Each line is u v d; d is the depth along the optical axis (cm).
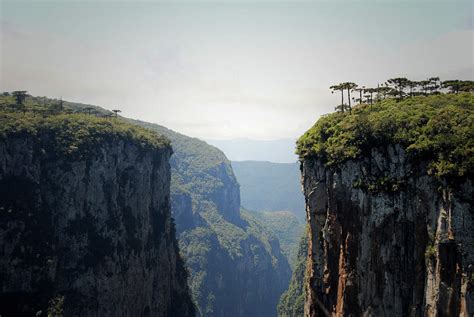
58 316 14275
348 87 11794
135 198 18525
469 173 7981
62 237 15825
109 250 16600
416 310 8688
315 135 11175
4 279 14212
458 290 7894
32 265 14600
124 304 16912
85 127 17525
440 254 8188
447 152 8412
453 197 8062
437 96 10569
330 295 10369
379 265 9275
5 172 15300
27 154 15750
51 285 14812
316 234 10844
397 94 12288
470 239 7856
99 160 17175
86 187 16650
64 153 16350
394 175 9256
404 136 9162
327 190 10512
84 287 15512
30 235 14875
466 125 8575
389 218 9194
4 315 13750
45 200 15862
